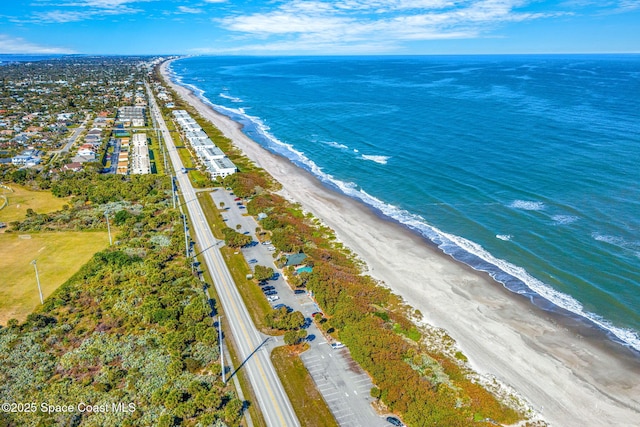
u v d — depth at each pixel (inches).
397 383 2677.2
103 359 2923.2
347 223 5177.2
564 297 3742.6
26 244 4554.6
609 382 2893.7
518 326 3420.3
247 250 4507.9
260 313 3494.1
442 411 2493.8
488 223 4982.8
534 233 4697.3
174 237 4640.8
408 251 4534.9
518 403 2706.7
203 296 3631.9
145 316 3341.5
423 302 3718.0
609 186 5689.0
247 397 2677.2
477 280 4008.4
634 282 3838.6
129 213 5152.6
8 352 2994.6
